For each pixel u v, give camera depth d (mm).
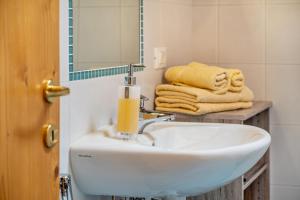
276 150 2426
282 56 2391
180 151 1269
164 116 1722
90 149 1359
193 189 1381
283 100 2402
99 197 1627
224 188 1930
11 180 817
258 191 2428
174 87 2047
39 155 901
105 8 1717
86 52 1573
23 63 836
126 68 1855
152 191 1400
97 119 1626
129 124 1528
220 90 2031
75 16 1511
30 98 862
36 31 872
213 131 1759
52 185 953
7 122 802
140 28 2020
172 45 2309
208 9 2467
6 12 788
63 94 915
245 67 2439
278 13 2383
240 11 2428
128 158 1312
